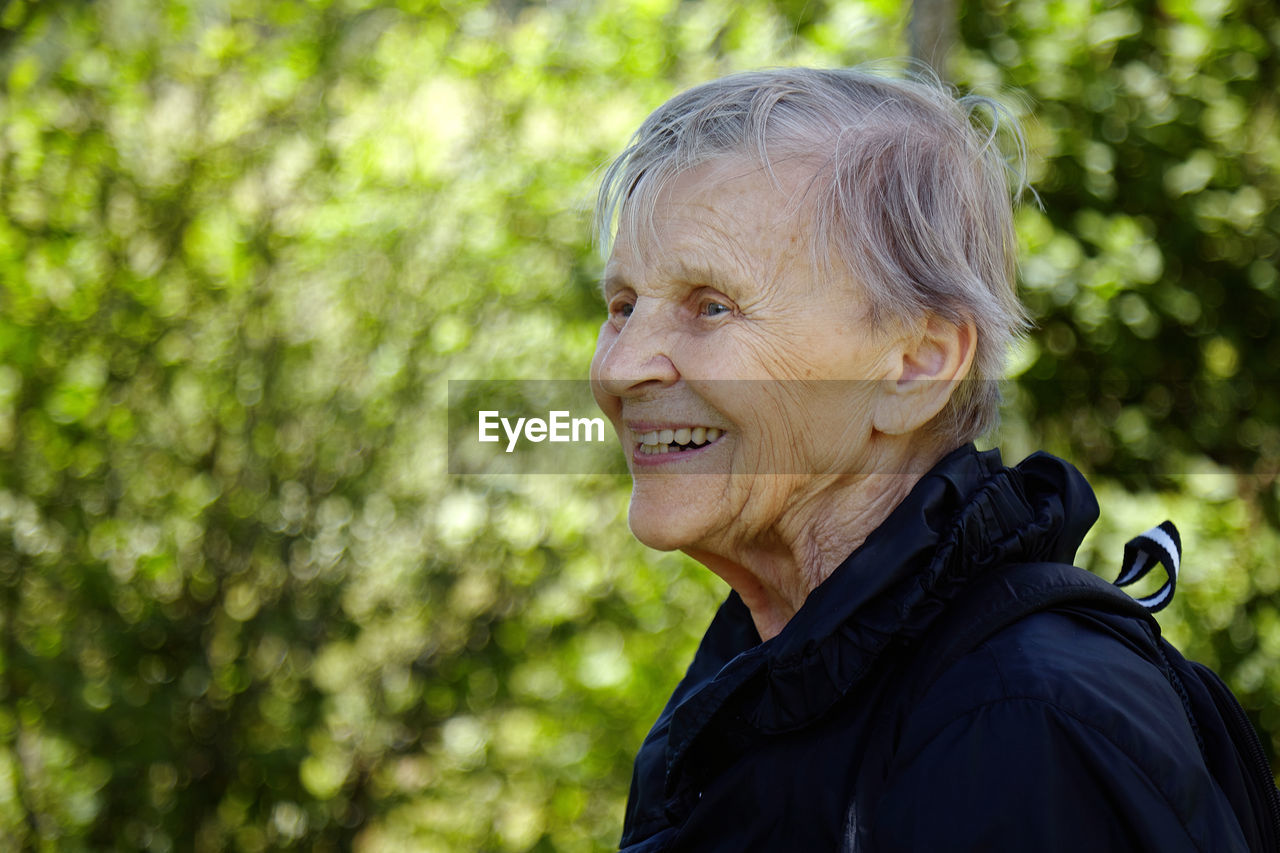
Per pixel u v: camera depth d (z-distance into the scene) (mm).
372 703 3709
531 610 3613
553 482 3619
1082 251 3549
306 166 3633
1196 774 825
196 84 3596
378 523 3680
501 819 3639
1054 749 806
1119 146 3596
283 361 3654
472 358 3619
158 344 3568
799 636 921
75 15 3441
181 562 3637
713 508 1059
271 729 3637
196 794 3609
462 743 3639
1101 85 3518
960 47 3549
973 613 911
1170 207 3609
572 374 3590
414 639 3701
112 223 3562
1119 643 910
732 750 997
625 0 3557
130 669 3541
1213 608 3590
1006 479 1003
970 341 1042
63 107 3492
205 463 3650
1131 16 3527
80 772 3539
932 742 840
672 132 1071
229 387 3635
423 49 3629
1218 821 817
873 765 878
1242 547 3633
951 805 807
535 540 3602
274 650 3678
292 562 3682
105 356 3545
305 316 3668
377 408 3656
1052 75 3531
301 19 3596
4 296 3434
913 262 1025
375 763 3688
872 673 930
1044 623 897
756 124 1032
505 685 3576
